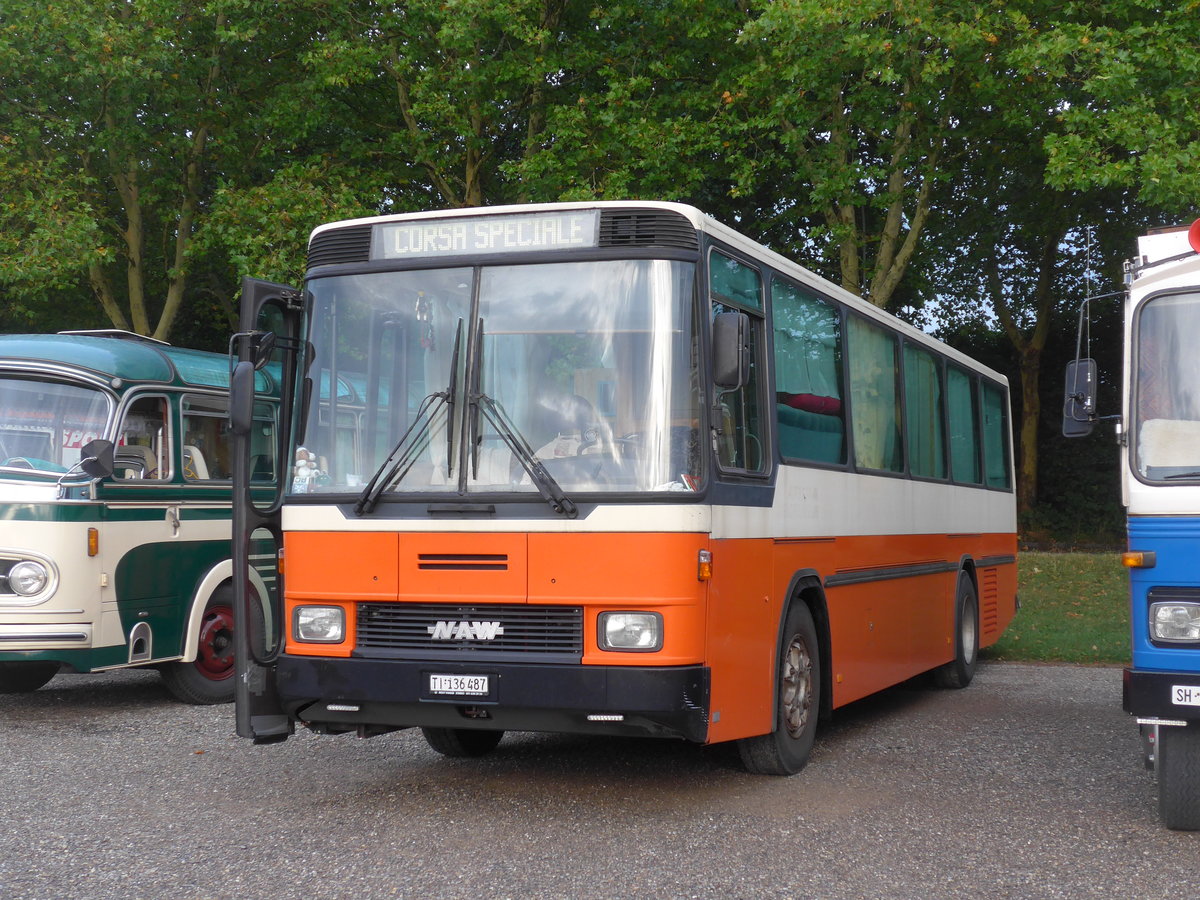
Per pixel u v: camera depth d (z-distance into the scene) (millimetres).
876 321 10438
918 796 7355
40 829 6570
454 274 6996
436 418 6812
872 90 19203
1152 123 15875
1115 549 29188
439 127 21016
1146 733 6824
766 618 7527
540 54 20500
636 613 6406
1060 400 33531
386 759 8484
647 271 6758
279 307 7535
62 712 10711
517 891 5441
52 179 21219
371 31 21797
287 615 7008
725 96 19734
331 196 20047
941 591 12008
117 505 10297
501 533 6566
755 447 7539
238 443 7152
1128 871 5777
